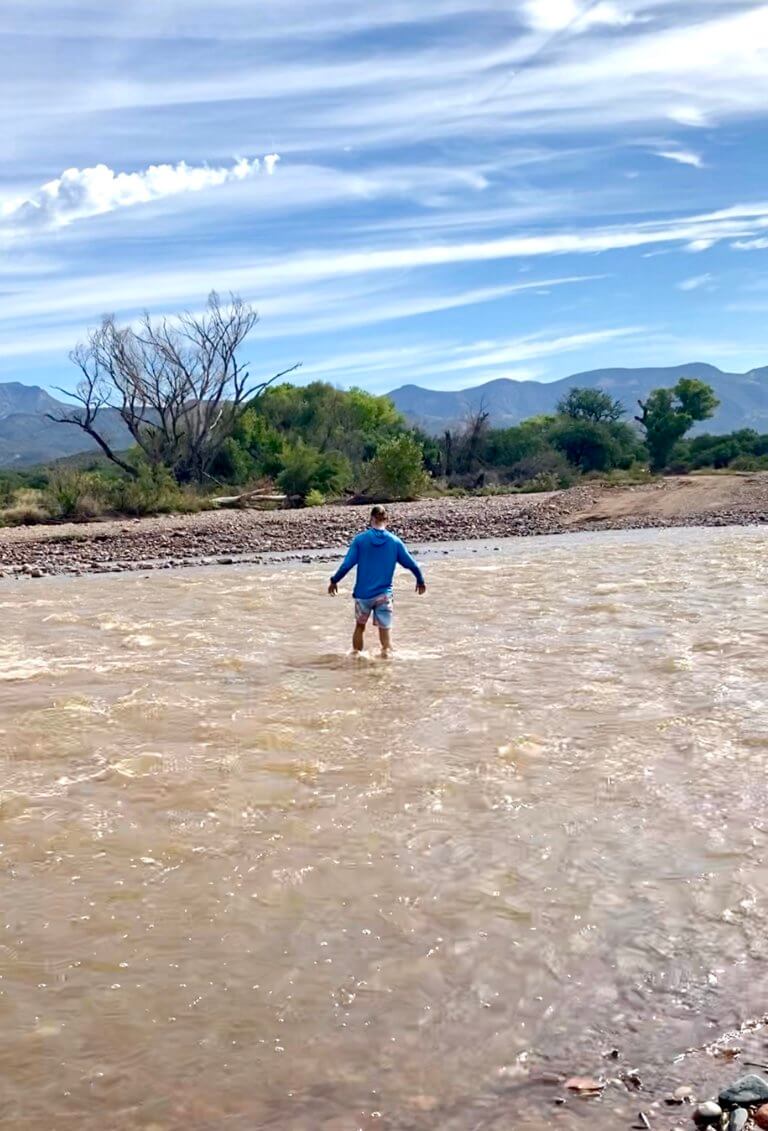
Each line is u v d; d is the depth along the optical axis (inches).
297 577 856.3
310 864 210.7
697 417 3272.6
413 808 243.3
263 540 1240.8
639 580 725.3
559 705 341.7
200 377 2237.9
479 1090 134.3
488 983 160.7
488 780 262.5
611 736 299.9
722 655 419.5
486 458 2640.3
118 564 1027.9
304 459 1865.2
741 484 1519.4
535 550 1061.1
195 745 306.2
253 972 166.7
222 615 620.7
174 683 402.6
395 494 1876.2
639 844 215.2
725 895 188.5
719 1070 136.8
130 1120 129.8
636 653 432.8
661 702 340.2
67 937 181.2
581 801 243.9
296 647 488.7
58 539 1238.3
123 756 295.0
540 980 161.2
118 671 433.4
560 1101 131.3
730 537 1104.8
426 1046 144.5
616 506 1491.1
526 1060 140.7
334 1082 136.7
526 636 494.0
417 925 181.3
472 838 222.4
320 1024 150.7
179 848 222.1
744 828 222.1
